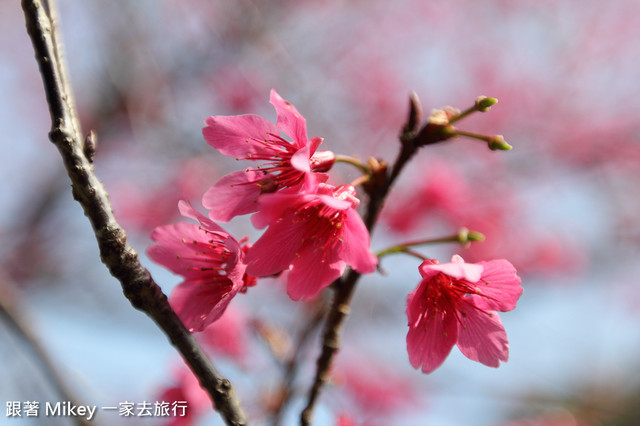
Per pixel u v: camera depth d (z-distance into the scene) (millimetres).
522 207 7598
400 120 8641
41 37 1875
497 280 2363
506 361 2373
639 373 7996
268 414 3484
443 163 7176
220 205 2455
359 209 2947
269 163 2551
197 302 2521
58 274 7012
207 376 1969
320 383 2475
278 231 2291
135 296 1922
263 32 8008
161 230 2510
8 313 3238
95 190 1880
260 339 3600
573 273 7645
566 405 7145
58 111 1870
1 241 7199
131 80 7273
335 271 2270
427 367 2387
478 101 2463
